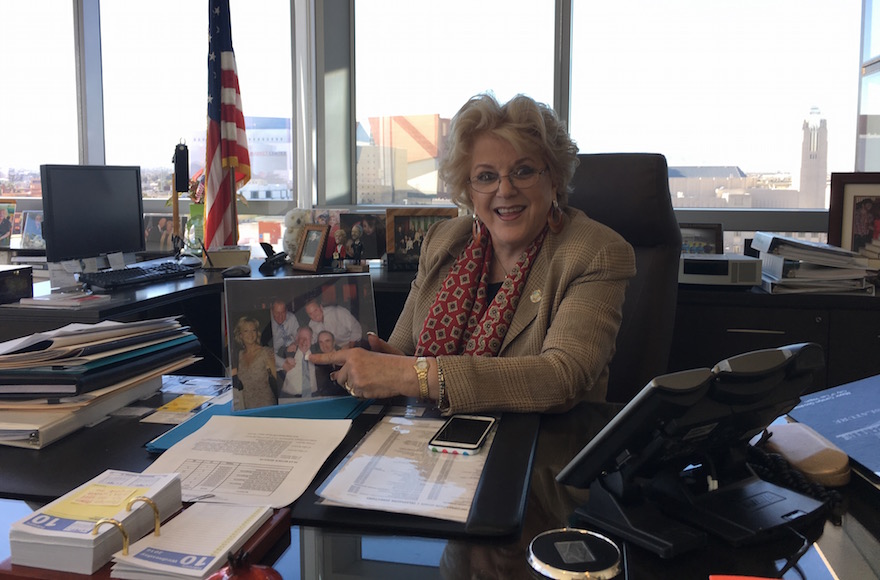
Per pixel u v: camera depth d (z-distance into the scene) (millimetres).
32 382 1036
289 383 1161
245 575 616
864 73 2846
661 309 1800
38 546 671
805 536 728
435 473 876
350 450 956
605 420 1124
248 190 3707
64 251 2420
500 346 1393
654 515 740
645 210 1815
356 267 2777
